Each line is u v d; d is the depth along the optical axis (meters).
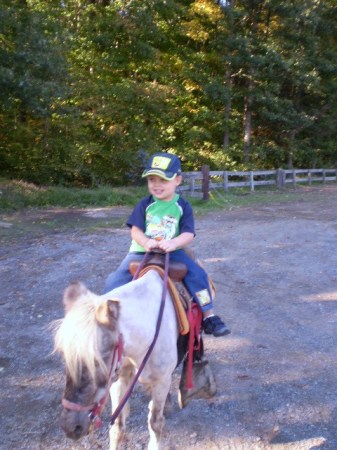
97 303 2.56
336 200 17.81
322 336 5.72
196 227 11.70
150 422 3.19
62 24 19.38
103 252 9.10
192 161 24.81
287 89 28.98
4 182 16.00
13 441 3.85
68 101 20.47
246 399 4.44
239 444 3.83
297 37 26.36
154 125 23.66
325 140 31.95
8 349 5.35
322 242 10.10
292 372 4.91
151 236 3.43
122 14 20.77
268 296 7.00
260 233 10.95
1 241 9.98
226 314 6.33
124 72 22.91
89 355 2.32
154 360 3.04
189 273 3.43
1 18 14.19
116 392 3.21
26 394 4.50
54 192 15.96
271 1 24.44
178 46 24.92
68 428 2.32
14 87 14.38
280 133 28.78
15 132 19.19
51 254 8.97
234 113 26.27
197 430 4.00
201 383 3.76
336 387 4.65
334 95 29.30
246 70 25.55
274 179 25.17
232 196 18.61
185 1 24.83
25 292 7.05
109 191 16.64
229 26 24.52
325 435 3.94
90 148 20.06
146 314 2.94
